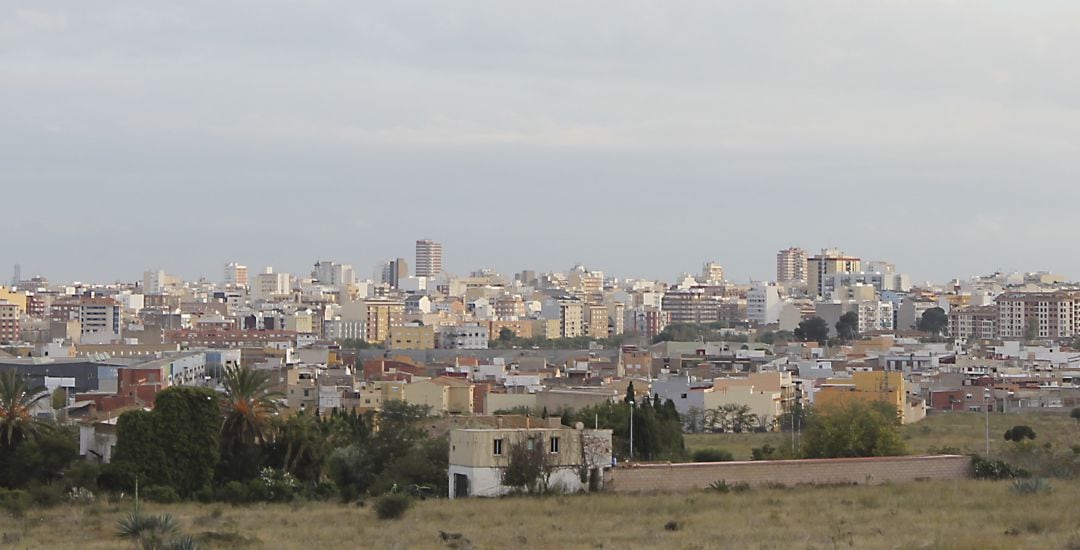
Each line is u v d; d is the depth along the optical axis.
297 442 181.12
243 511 150.00
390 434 186.12
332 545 118.62
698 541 117.56
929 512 135.88
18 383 184.12
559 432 160.88
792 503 144.75
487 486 158.38
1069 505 139.25
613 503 145.00
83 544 122.12
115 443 185.50
